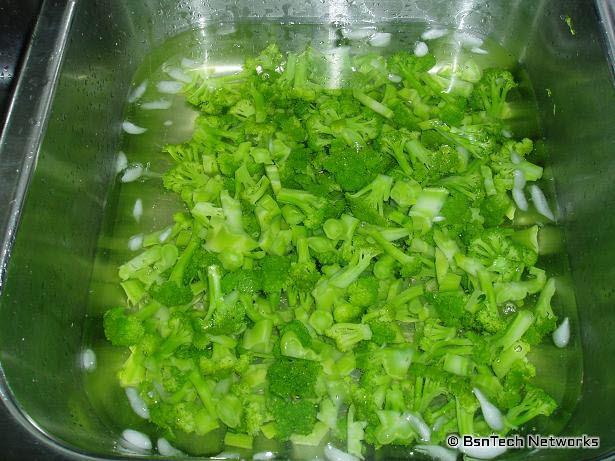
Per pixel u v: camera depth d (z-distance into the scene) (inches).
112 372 18.6
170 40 24.1
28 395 15.6
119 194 21.5
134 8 22.7
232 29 24.1
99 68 21.0
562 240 20.4
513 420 17.1
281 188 19.9
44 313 17.3
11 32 22.0
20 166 16.4
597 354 18.3
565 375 18.6
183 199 20.8
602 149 18.3
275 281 17.9
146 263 19.7
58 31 18.3
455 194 19.6
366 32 24.0
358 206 18.8
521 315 17.8
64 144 18.5
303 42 24.0
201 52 24.1
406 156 20.7
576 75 19.8
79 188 19.7
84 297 19.6
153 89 23.6
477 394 17.2
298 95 22.1
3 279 15.2
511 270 18.8
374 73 23.3
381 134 20.9
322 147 20.8
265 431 17.0
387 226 19.3
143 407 17.9
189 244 19.4
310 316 17.9
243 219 19.4
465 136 21.2
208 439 17.2
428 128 21.4
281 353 17.1
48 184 17.5
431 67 23.3
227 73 23.9
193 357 17.4
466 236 19.1
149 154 22.3
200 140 21.6
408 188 19.3
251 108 22.1
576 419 17.8
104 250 20.6
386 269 18.6
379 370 17.3
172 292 18.0
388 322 17.5
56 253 18.1
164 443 17.3
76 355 18.7
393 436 16.4
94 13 20.2
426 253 19.2
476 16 23.6
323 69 23.5
